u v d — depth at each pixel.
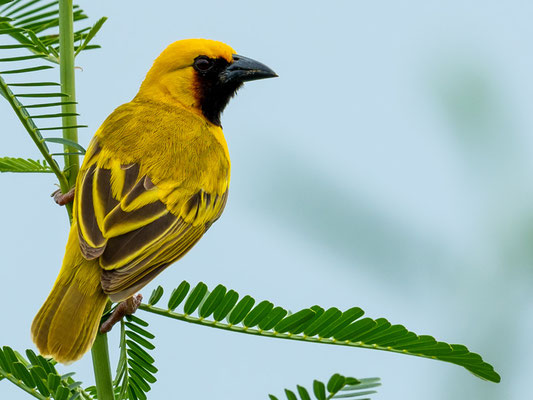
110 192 7.79
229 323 5.40
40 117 5.82
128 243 7.38
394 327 5.09
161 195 8.05
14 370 4.87
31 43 6.24
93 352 6.28
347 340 5.18
